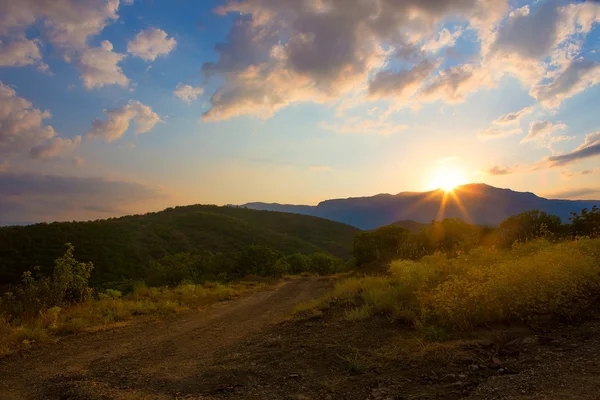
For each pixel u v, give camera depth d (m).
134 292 16.12
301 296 15.53
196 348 7.06
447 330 5.90
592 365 3.88
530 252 10.32
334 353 5.53
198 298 15.04
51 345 7.80
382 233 27.77
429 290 7.70
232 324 9.56
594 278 6.62
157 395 4.50
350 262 33.16
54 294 11.37
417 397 3.83
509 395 3.52
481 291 6.08
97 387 4.89
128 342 7.92
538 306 5.79
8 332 8.34
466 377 4.15
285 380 4.70
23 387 5.30
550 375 3.81
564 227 18.03
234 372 5.11
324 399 4.04
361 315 7.56
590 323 5.27
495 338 5.19
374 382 4.35
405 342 5.66
